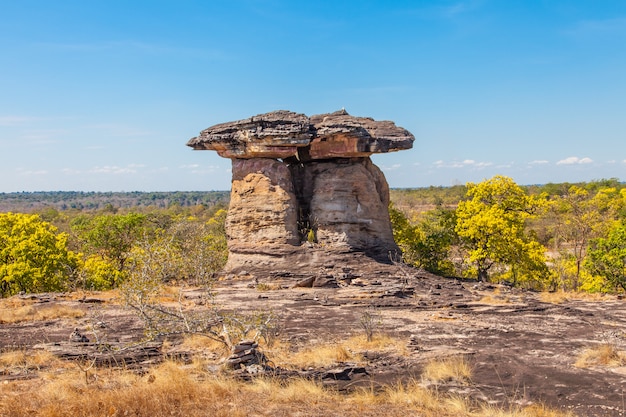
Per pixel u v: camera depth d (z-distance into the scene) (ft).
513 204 130.72
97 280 120.37
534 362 52.85
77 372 45.24
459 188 446.19
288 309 81.30
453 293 99.19
